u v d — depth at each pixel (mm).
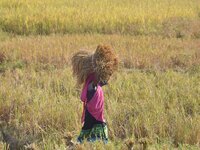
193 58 19688
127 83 15219
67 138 9266
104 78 9258
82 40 23234
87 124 9734
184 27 28125
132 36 25297
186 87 15000
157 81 16062
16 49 20594
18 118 12328
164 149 10055
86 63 9336
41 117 12281
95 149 9336
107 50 9125
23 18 28016
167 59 19250
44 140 10547
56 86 15320
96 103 9547
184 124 11641
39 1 35812
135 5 36656
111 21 28406
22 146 11000
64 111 12422
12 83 15602
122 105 13023
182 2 40156
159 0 40844
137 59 19016
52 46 21406
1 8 32469
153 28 27984
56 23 27688
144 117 11930
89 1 38000
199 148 10312
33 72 17000
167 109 12773
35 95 13930
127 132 11328
